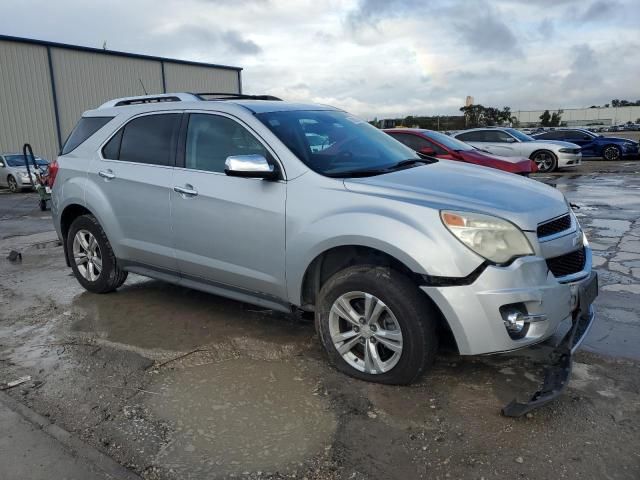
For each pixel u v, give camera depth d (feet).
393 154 14.62
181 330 14.74
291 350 13.28
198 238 14.06
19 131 89.25
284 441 9.54
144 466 8.98
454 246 10.23
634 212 31.73
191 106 14.89
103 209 16.42
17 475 8.80
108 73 101.09
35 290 19.21
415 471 8.66
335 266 12.30
